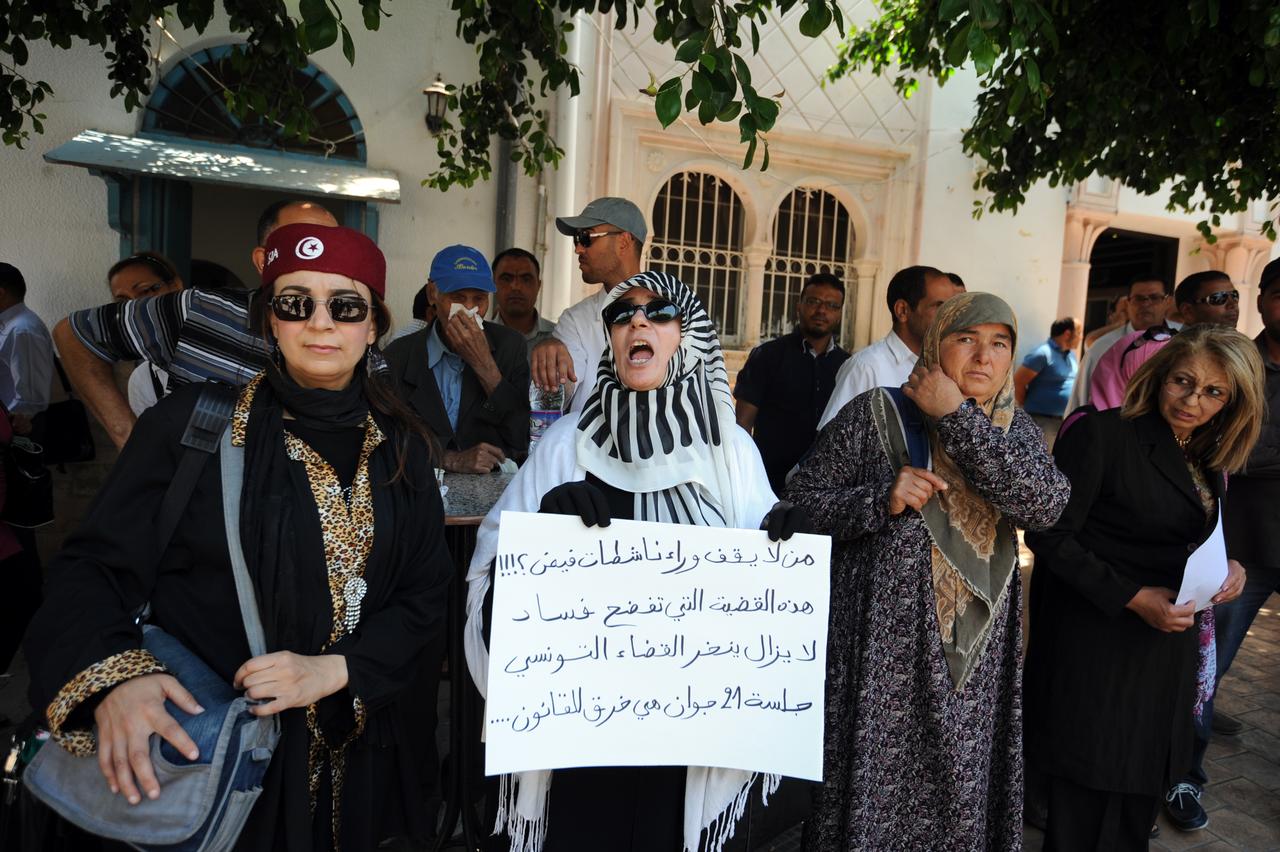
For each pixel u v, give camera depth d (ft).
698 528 5.18
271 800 4.35
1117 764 7.15
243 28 10.06
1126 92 12.75
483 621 5.35
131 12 9.40
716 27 7.89
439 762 9.91
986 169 19.98
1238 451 7.17
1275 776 10.83
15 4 10.75
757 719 5.19
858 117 22.35
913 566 6.40
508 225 19.27
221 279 28.76
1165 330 12.56
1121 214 25.89
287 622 4.38
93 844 4.50
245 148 17.54
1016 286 24.32
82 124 16.61
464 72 18.83
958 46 6.95
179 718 3.97
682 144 20.86
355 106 18.12
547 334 14.66
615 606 5.05
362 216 18.39
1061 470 7.50
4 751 9.85
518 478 5.79
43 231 16.71
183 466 4.34
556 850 5.39
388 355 10.29
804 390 14.17
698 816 5.39
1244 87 12.39
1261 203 27.55
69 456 15.49
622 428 5.57
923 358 6.84
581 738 4.94
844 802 6.53
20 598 11.14
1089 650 7.29
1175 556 7.24
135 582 4.33
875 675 6.40
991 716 6.46
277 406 4.65
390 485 4.84
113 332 6.63
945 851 6.35
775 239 22.63
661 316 5.43
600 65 19.65
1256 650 15.61
